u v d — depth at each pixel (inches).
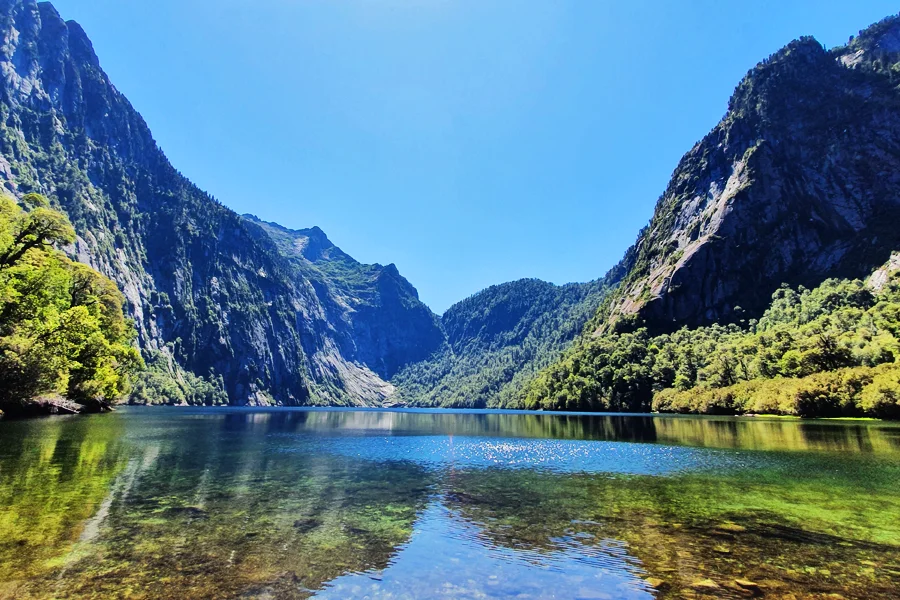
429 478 1006.4
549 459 1331.2
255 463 1152.8
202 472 985.5
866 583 455.2
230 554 510.6
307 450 1482.5
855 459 1275.8
